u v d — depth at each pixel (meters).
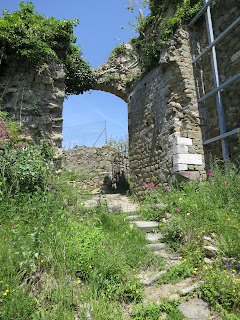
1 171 3.58
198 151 5.63
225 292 2.15
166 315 2.10
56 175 4.65
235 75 4.84
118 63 8.88
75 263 2.49
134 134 8.05
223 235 3.00
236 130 4.75
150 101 7.12
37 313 1.88
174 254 3.10
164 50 6.38
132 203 6.54
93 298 2.22
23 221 3.04
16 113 5.12
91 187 11.38
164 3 7.03
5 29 5.14
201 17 6.23
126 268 2.64
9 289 1.99
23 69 5.43
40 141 5.12
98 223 3.77
